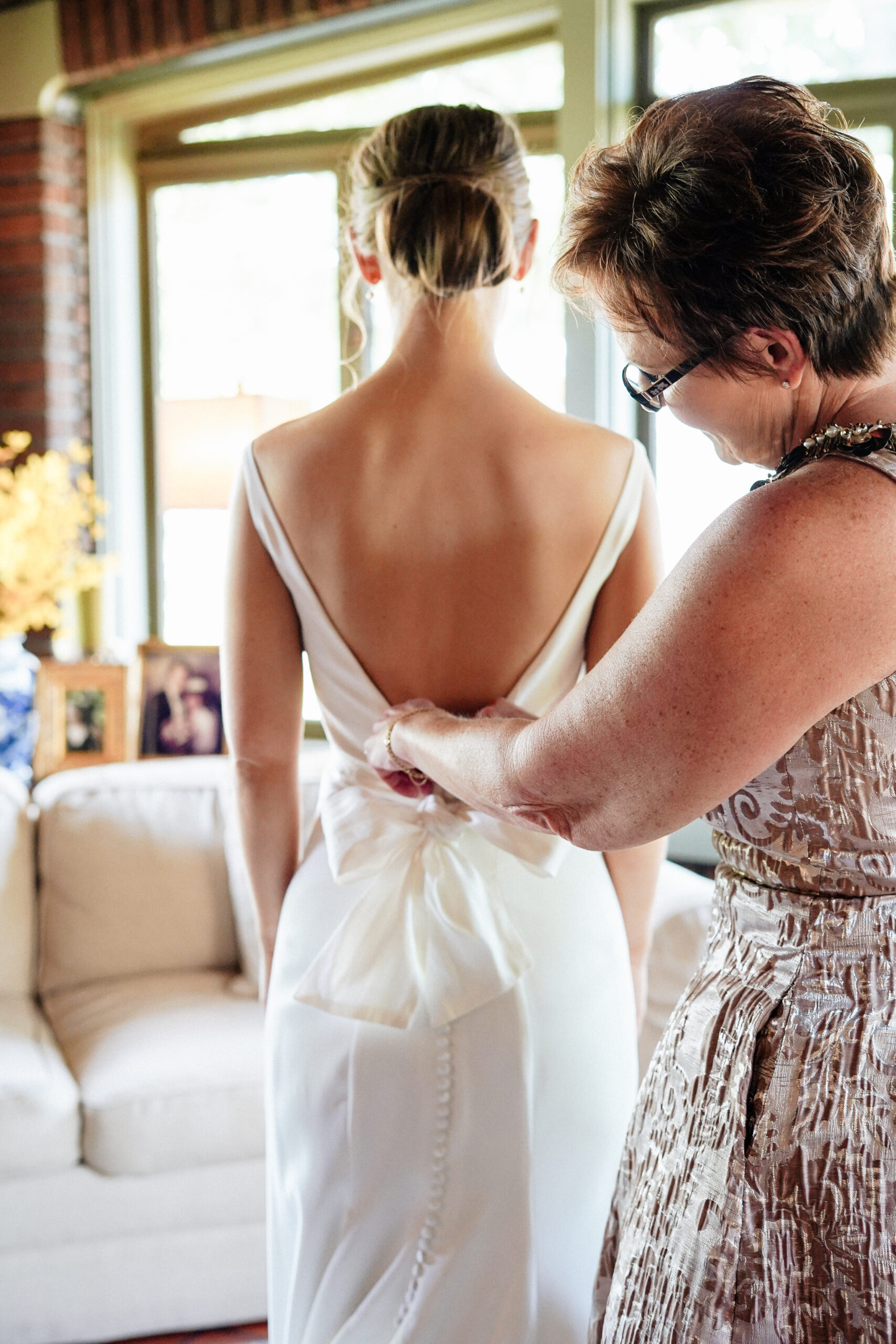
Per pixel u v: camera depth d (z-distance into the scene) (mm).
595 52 2975
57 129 3879
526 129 3303
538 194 3312
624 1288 951
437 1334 1109
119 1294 2152
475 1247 1111
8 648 3510
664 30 3037
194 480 3074
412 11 3277
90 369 4000
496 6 3178
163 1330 2182
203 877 2680
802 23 2848
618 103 3035
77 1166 2145
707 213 786
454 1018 1105
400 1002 1110
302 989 1135
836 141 801
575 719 827
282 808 1277
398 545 1134
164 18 3564
